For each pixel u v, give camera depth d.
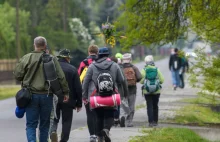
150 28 43.34
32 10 141.38
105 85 26.59
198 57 42.25
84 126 38.91
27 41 129.25
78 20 147.62
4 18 125.94
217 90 42.53
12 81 124.75
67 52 27.45
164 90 74.94
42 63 23.28
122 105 36.88
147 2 43.12
